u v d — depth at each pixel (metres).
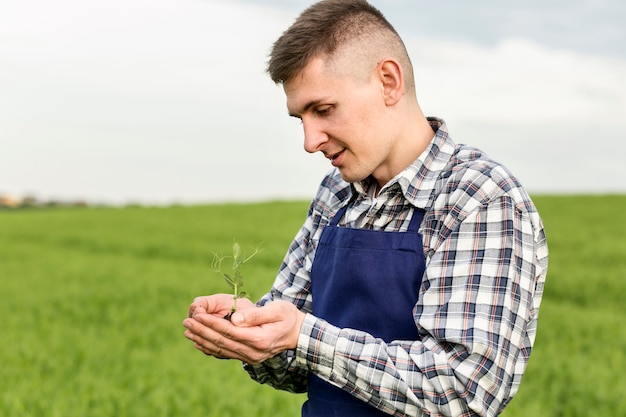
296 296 2.75
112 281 18.30
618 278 16.84
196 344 2.30
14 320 13.09
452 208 2.35
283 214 35.69
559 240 23.30
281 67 2.33
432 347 2.24
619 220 29.56
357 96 2.32
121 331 12.32
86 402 7.68
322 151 2.41
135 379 8.73
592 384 8.34
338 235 2.50
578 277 16.75
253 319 2.17
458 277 2.29
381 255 2.40
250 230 28.81
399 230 2.45
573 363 9.34
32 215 37.91
